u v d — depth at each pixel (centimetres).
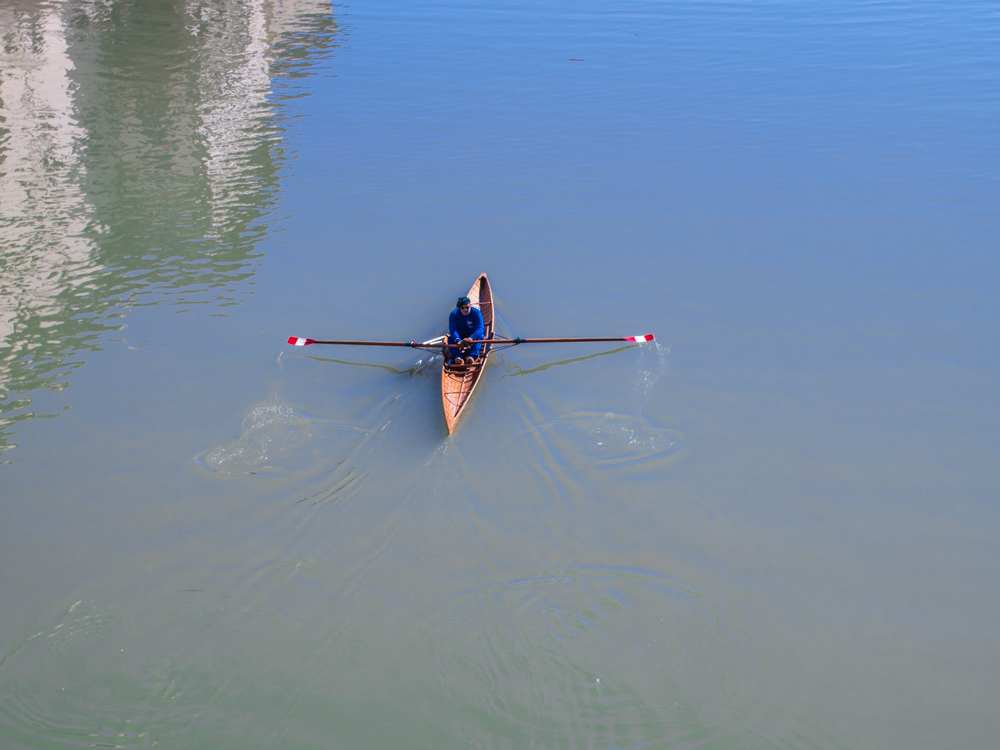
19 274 1731
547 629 967
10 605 1003
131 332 1562
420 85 3052
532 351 1520
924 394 1355
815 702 876
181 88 2936
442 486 1195
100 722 862
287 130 2597
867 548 1073
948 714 860
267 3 4188
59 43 3353
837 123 2572
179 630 973
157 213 2022
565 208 2066
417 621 983
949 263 1734
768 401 1355
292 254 1855
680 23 3944
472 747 838
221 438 1299
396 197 2139
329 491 1191
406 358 1519
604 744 834
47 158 2314
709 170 2259
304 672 920
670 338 1534
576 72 3191
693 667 918
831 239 1856
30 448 1264
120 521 1135
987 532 1089
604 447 1266
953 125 2503
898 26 3756
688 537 1097
